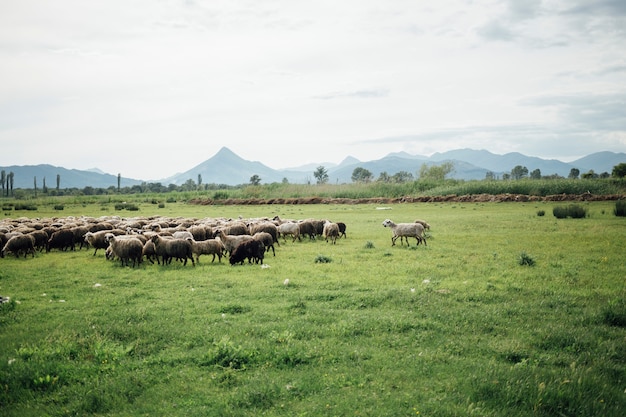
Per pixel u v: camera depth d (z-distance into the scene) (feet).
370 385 23.75
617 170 345.10
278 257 68.13
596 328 31.60
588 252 65.26
